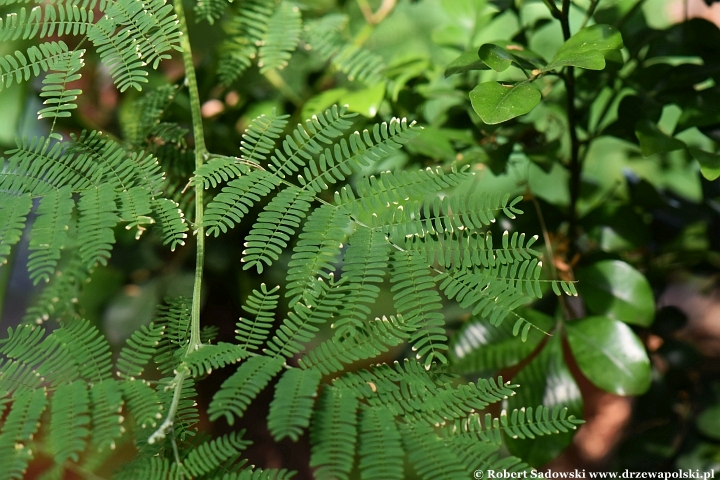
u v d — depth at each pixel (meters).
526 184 0.99
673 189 1.09
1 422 0.83
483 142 0.96
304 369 0.82
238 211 0.86
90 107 1.09
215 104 1.04
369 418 0.81
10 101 1.07
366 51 0.98
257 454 1.06
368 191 0.86
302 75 1.09
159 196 0.88
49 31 0.90
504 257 0.83
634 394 0.90
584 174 1.07
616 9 0.98
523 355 0.92
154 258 1.07
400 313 0.83
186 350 0.85
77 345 0.84
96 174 0.87
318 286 0.84
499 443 0.81
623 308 0.93
